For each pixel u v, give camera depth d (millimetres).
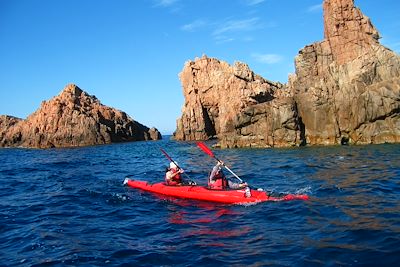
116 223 10398
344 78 34875
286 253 7281
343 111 33188
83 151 47656
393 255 6777
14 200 14516
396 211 9727
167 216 10914
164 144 55000
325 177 16188
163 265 7094
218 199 12359
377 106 31250
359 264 6531
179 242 8414
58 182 19016
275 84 59375
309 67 40219
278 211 10562
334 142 33219
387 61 33812
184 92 65562
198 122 61000
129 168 25500
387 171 16578
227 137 38781
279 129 34812
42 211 12266
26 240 9117
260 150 33188
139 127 79438
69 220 10922
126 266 7141
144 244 8406
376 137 31578
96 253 7918
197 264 7035
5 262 7691
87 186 17047
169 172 14695
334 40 39750
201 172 21578
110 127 68625
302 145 34531
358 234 8016
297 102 35906
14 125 69375
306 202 11367
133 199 13555
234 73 55812
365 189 12789
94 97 77812
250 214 10508
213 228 9414
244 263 6945
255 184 15766
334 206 10656
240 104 47062
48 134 61375
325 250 7254
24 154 46500
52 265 7363
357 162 20406
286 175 17797
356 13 39500
